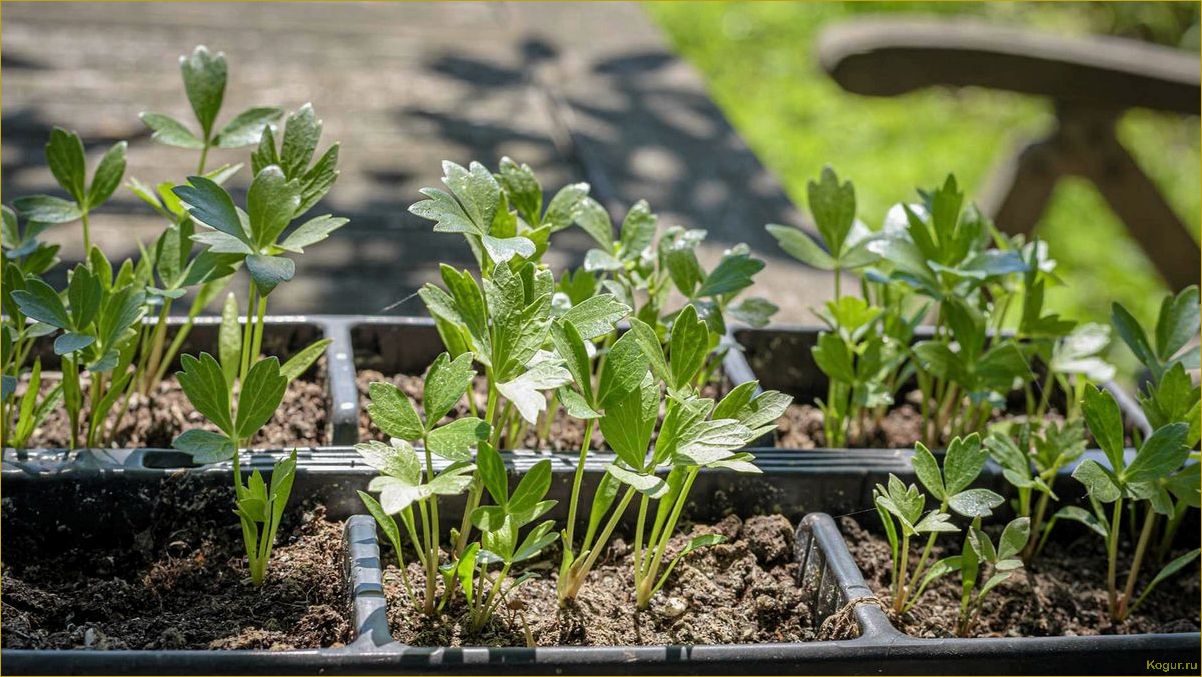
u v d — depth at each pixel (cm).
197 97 138
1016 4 618
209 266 125
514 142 259
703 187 235
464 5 351
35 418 133
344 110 268
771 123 507
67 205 138
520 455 134
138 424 148
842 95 537
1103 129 296
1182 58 277
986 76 277
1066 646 107
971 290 150
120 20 312
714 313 132
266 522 117
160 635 110
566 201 132
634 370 105
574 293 138
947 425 172
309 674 95
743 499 138
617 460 109
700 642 117
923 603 131
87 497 125
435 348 164
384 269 205
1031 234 311
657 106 277
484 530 107
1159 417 126
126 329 121
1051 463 142
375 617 103
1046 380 172
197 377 111
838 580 118
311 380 159
